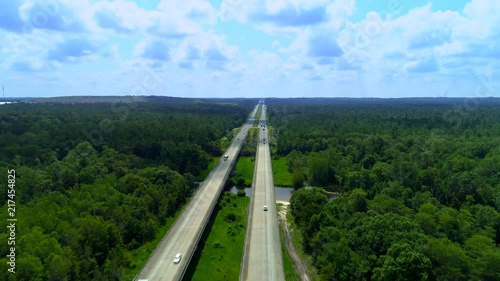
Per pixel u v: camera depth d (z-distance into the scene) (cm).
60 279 6662
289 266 9362
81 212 9550
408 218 9181
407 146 18938
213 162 19812
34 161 13862
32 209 8675
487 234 9300
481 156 16525
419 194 11750
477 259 7588
